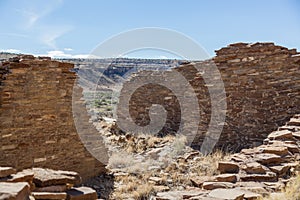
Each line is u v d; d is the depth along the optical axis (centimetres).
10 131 725
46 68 804
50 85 813
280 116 1034
